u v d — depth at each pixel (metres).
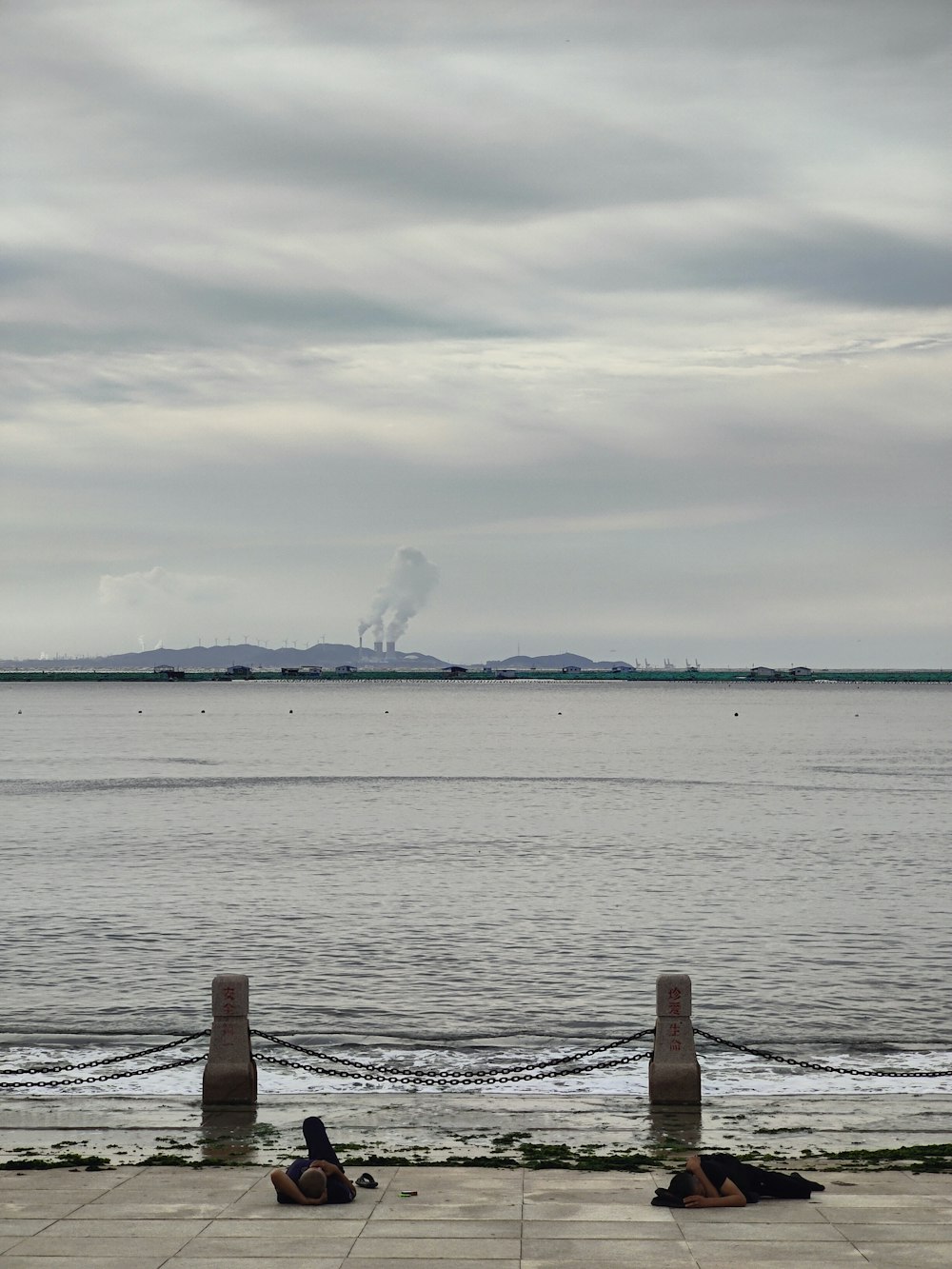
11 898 51.47
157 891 53.25
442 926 45.66
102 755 149.12
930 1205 17.38
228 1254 15.34
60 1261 15.05
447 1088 26.69
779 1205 17.42
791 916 47.62
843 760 140.12
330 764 133.88
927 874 58.09
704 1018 33.50
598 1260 14.99
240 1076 25.16
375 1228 16.41
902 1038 31.44
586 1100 25.66
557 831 75.25
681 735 199.00
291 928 45.34
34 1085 26.88
